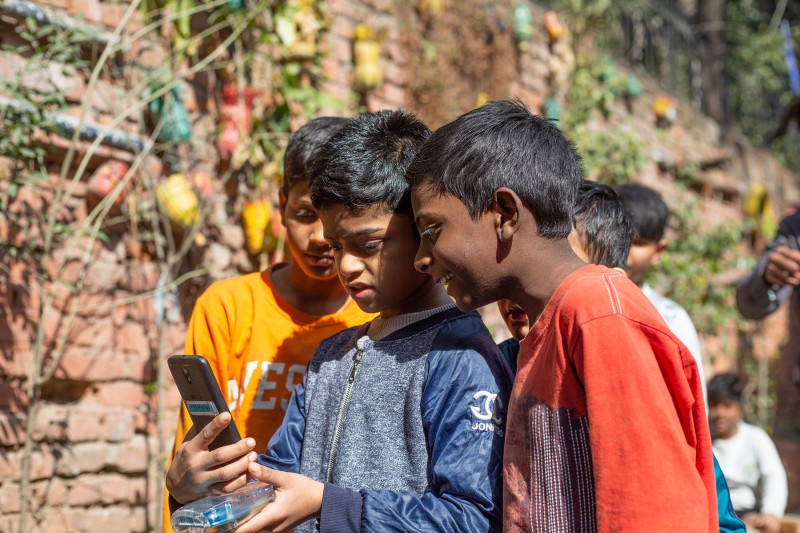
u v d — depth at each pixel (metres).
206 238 3.84
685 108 7.90
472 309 1.58
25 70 3.16
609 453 1.37
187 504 1.56
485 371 1.68
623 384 1.39
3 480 3.13
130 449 3.53
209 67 3.82
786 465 7.85
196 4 3.88
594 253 2.02
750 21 10.04
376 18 4.88
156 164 3.68
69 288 3.26
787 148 9.98
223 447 1.55
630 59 7.51
